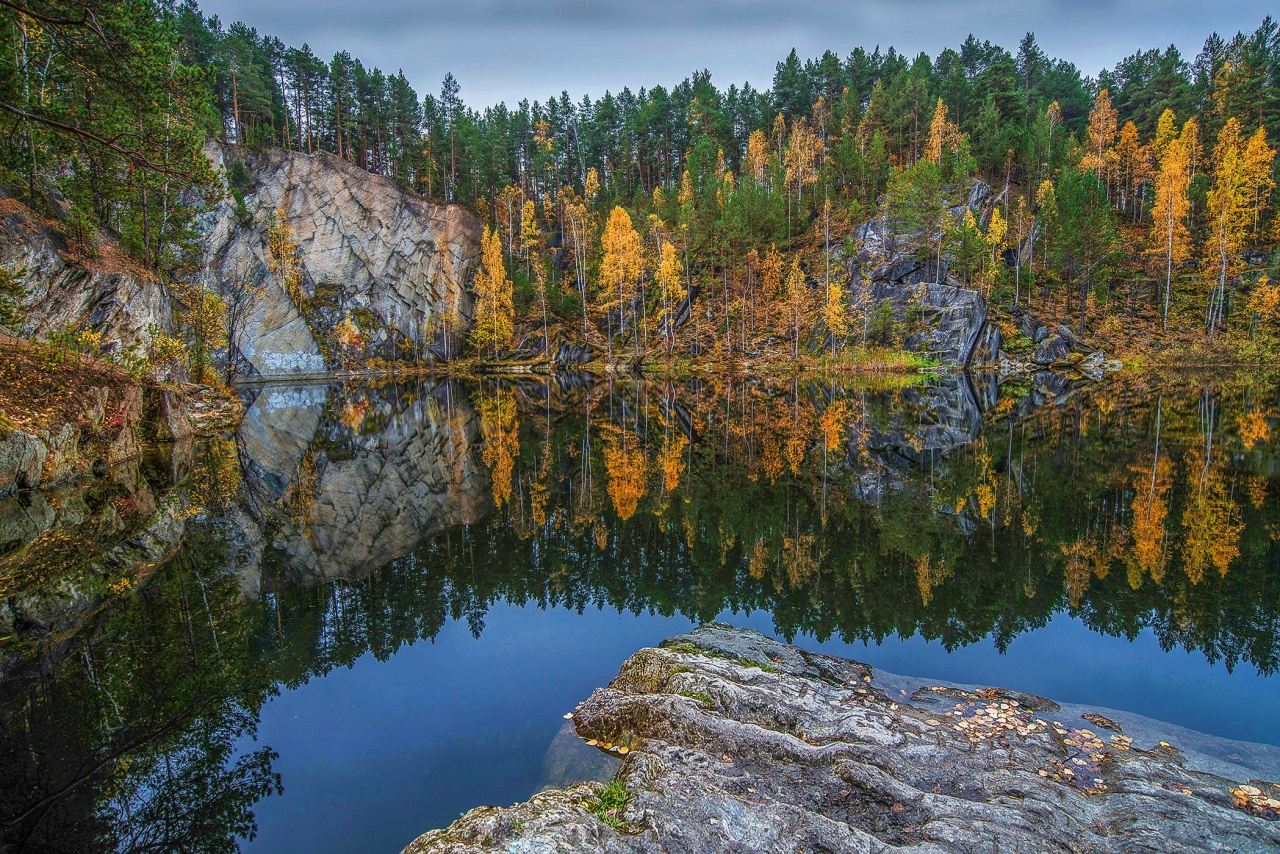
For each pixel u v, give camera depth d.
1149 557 11.37
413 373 71.88
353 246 70.06
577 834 4.29
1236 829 4.72
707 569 12.07
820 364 60.50
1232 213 56.12
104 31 13.10
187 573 11.50
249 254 62.53
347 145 76.44
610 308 74.38
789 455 23.23
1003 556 11.84
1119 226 68.31
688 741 6.06
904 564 11.69
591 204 85.12
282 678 8.05
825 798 5.13
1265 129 68.75
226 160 61.09
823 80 95.31
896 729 6.35
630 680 7.81
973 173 70.31
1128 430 25.20
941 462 20.97
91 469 16.89
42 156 17.98
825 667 8.00
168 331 28.78
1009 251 65.00
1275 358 50.59
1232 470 17.78
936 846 4.45
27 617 8.94
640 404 41.62
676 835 4.39
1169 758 5.97
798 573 11.54
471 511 16.95
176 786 5.79
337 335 68.81
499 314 73.56
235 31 71.38
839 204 74.44
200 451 23.47
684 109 96.06
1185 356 52.47
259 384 57.72
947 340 56.53
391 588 11.53
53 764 5.96
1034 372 53.44
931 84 85.25
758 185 77.44
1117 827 4.79
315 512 16.61
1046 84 88.94
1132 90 83.00
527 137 94.00
